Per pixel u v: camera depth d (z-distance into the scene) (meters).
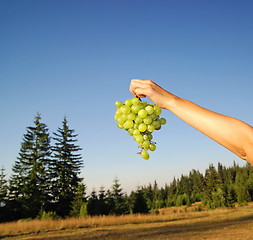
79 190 45.19
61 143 51.84
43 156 49.72
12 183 47.19
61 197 46.50
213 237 15.57
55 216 35.09
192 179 113.50
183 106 0.94
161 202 93.50
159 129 1.80
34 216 41.81
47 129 51.62
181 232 19.19
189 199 91.56
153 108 1.76
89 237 17.83
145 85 1.08
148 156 1.75
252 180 80.75
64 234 19.61
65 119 53.47
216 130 0.81
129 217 30.25
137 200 47.44
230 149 0.80
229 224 22.91
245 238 14.38
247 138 0.76
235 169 109.12
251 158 0.76
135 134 1.76
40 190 45.56
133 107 1.75
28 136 49.97
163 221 29.36
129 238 17.02
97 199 48.66
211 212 39.06
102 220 27.22
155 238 16.52
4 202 44.06
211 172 79.12
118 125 1.85
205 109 0.90
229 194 61.41
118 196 53.09
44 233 20.34
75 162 51.38
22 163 48.88
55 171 49.59
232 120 0.81
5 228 21.41
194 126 0.89
